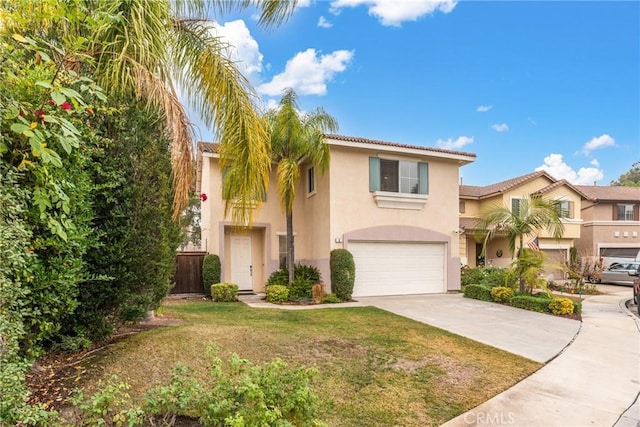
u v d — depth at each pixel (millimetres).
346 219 13961
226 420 2656
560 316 10430
